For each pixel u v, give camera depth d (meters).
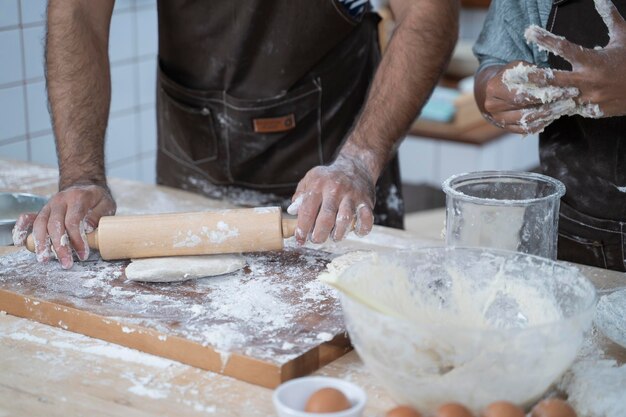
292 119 1.99
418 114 1.71
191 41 1.97
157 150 2.22
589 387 1.06
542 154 1.78
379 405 1.10
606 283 1.50
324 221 1.43
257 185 2.09
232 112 2.00
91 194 1.56
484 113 1.62
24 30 2.55
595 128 1.65
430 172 3.90
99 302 1.32
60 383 1.14
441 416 0.94
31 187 2.05
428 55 1.66
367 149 1.62
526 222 1.28
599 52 1.41
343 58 1.98
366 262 1.16
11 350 1.24
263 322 1.25
